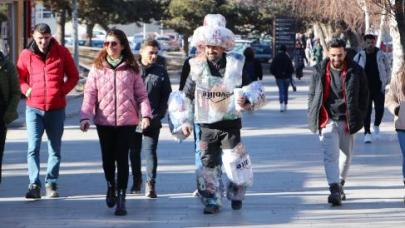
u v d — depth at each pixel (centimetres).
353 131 1495
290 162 2069
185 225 1367
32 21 4478
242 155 1469
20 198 1602
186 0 7375
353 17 3634
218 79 1430
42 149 2298
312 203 1547
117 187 1451
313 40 7994
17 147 2400
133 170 1633
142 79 1526
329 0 3784
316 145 2408
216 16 1481
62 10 6172
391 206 1517
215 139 1451
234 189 1481
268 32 8156
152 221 1398
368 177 1838
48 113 1573
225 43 1427
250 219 1411
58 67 1573
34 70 1568
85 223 1384
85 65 6388
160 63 1612
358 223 1378
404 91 1496
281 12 6431
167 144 2420
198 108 1441
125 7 6962
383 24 3684
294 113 3500
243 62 1439
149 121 1451
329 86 1489
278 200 1577
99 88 1434
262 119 3234
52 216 1437
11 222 1390
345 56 1486
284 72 3556
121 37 1435
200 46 1445
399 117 1502
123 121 1430
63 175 1877
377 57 2362
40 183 1617
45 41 1559
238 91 1421
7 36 3909
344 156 1534
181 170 1939
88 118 1427
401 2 2436
